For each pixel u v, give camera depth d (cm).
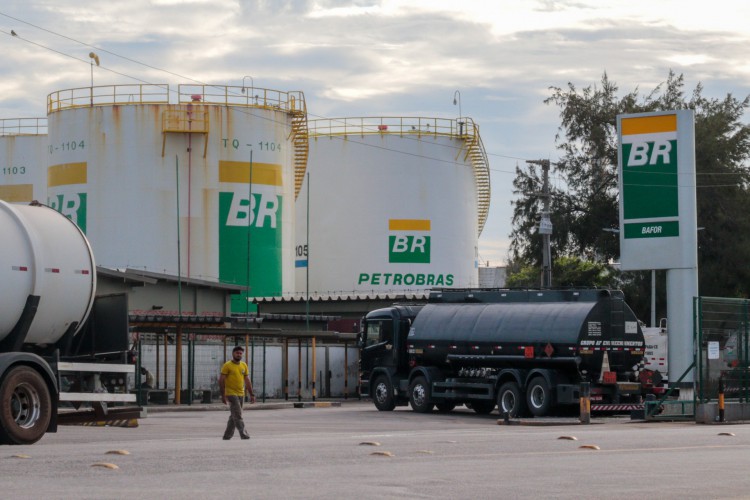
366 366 5809
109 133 9194
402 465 2128
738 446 2759
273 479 1858
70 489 1686
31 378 2777
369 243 11175
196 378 6869
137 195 9100
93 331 3222
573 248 11369
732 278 10819
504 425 4375
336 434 3488
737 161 11269
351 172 11256
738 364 4566
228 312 7925
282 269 9525
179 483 1788
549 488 1750
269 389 7225
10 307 2866
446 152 11325
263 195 9369
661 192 5250
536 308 5069
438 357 5391
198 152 9181
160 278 7338
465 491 1700
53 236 3008
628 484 1820
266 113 9438
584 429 3900
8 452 2452
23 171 12425
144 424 4278
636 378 4984
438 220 11250
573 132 11538
